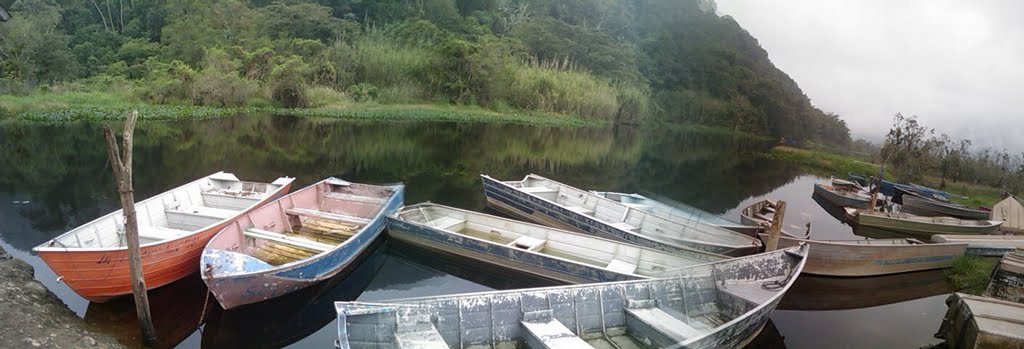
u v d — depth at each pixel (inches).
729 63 3280.0
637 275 318.3
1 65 1448.1
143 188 596.7
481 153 1091.3
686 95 2883.9
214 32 1840.6
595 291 279.3
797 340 324.5
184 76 1429.6
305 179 709.9
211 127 1141.1
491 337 255.4
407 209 457.1
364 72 1900.8
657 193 856.3
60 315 268.2
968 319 291.9
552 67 2482.8
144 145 875.4
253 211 371.2
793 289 408.8
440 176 805.2
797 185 1084.5
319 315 324.8
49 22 1726.1
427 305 242.5
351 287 366.9
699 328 266.5
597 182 899.4
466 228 457.4
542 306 267.0
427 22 2246.6
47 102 1227.9
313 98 1621.6
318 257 319.6
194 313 301.4
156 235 337.1
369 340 226.8
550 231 414.6
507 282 383.9
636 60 2965.1
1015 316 286.0
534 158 1096.2
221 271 273.1
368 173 787.4
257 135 1083.3
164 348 265.1
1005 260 353.4
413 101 1891.0
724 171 1229.7
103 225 322.7
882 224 661.3
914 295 406.9
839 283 419.2
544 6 3225.9
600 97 2182.6
